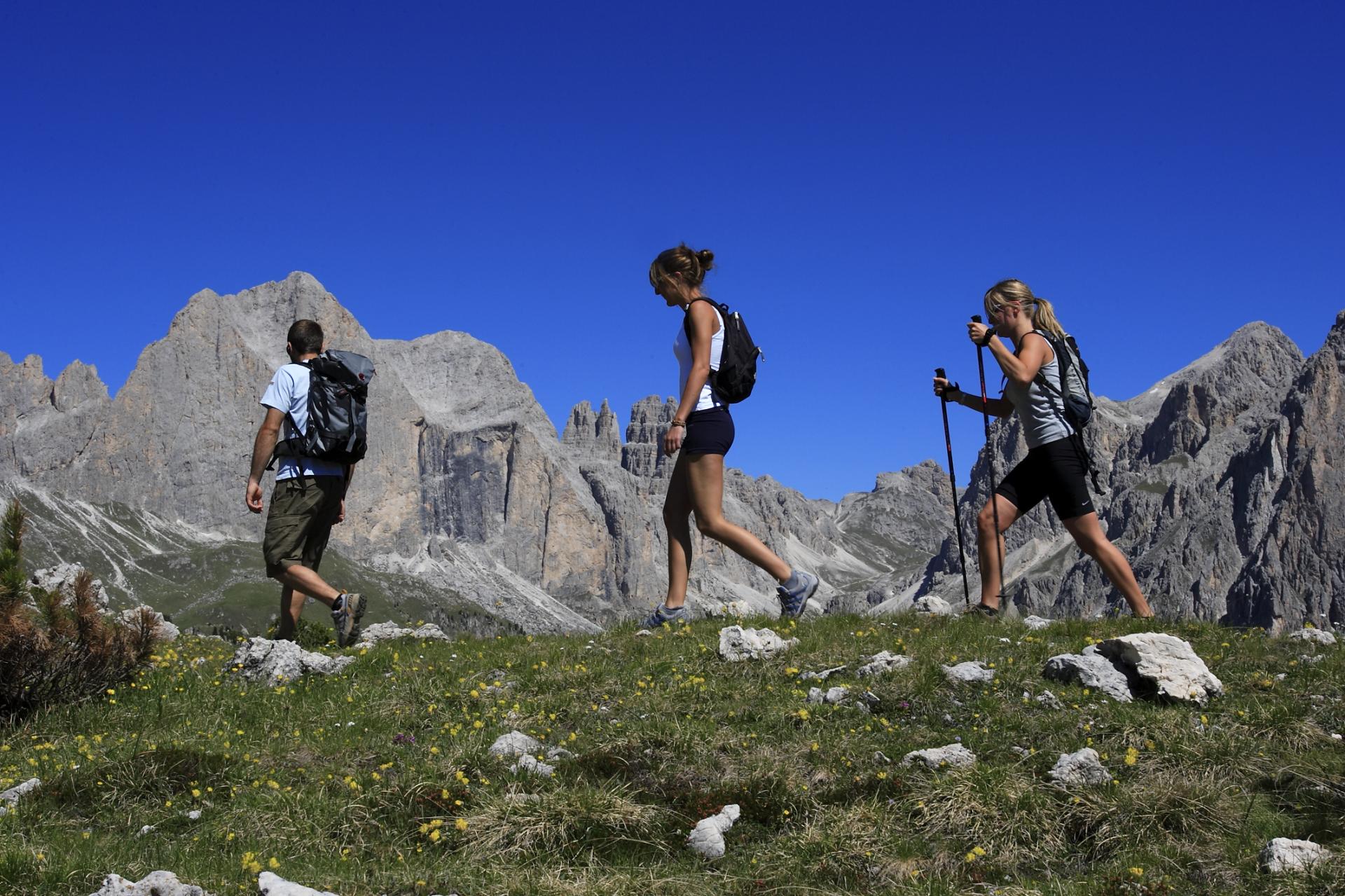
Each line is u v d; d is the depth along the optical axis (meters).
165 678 14.02
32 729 12.12
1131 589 14.84
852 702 11.13
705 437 14.95
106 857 8.15
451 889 7.71
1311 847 7.59
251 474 15.51
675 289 14.93
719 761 9.86
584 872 8.01
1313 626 14.12
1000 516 15.38
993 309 15.02
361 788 9.55
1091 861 8.12
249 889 7.56
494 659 14.38
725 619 15.66
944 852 8.17
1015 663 12.17
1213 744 9.53
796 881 7.79
